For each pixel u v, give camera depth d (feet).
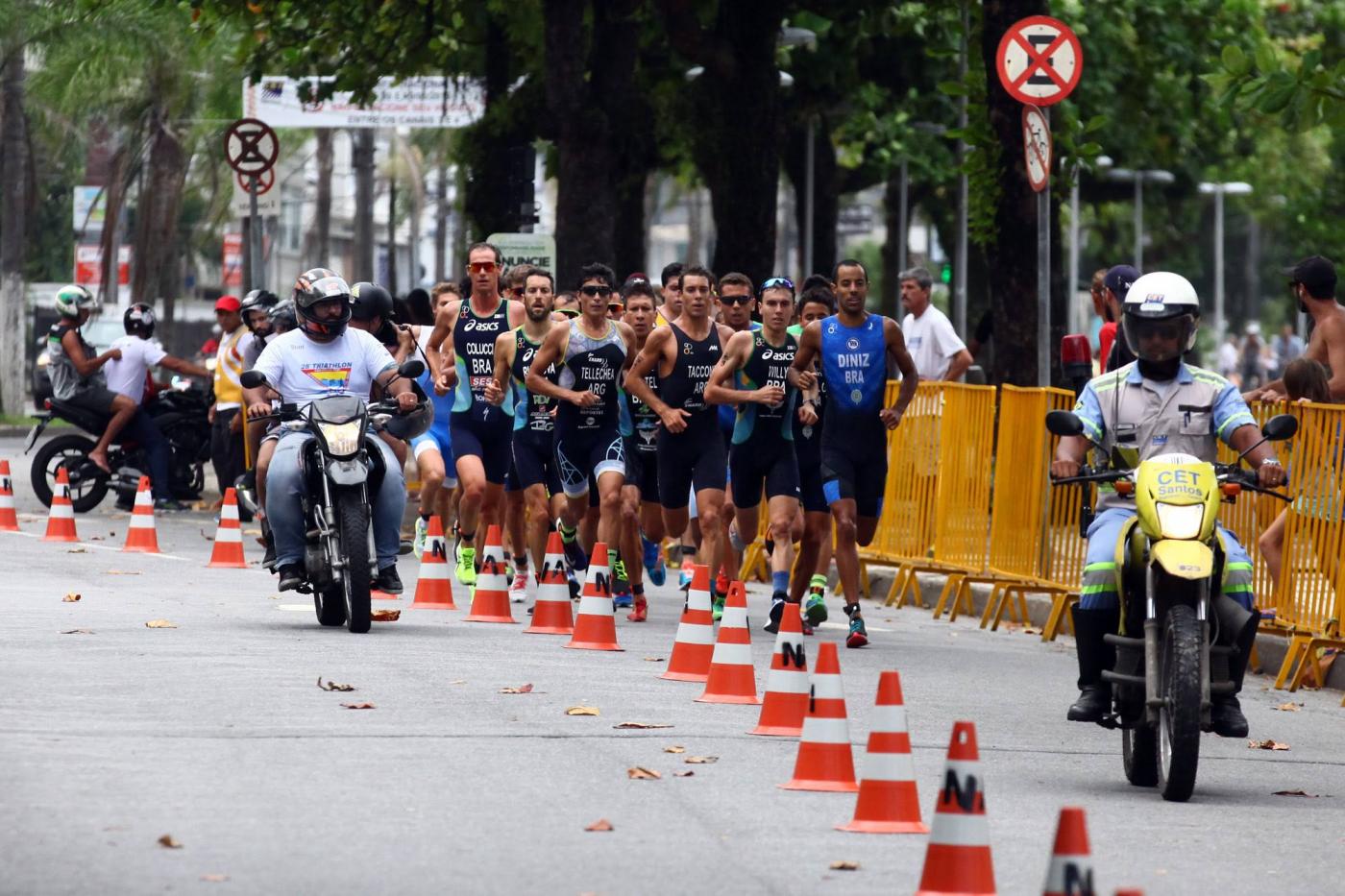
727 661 118.83
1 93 463.83
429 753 95.96
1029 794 96.68
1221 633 97.14
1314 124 167.43
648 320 159.74
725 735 106.11
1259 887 77.87
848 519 152.25
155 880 70.54
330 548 139.03
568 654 136.56
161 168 462.60
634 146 286.05
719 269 279.28
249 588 172.76
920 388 187.11
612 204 272.51
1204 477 96.99
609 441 160.97
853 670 139.13
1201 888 77.25
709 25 284.00
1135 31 397.19
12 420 451.12
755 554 209.15
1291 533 141.90
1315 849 85.87
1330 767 109.91
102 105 460.14
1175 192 549.95
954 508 181.16
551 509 166.71
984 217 221.25
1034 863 79.61
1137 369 104.17
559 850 77.71
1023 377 221.46
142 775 87.61
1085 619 100.32
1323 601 138.72
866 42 358.23
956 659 149.28
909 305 199.52
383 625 148.56
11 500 228.02
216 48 424.05
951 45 353.31
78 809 80.84
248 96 391.65
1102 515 102.42
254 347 240.73
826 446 153.89
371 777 89.66
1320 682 142.00
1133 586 99.30
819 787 92.22
